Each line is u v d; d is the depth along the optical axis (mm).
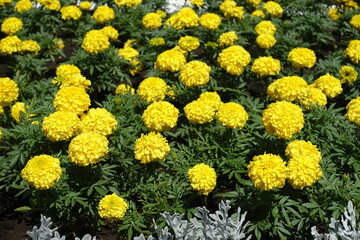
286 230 1198
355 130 1532
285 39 1948
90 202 1300
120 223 1286
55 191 1250
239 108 1370
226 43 1826
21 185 1293
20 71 1900
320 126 1410
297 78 1451
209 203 1383
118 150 1349
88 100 1376
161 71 1669
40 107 1396
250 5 2424
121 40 2238
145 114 1362
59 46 2135
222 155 1393
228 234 1065
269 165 1163
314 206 1202
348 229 1062
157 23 2055
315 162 1189
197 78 1514
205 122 1424
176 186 1293
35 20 2289
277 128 1276
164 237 1067
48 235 1049
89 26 2191
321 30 2111
